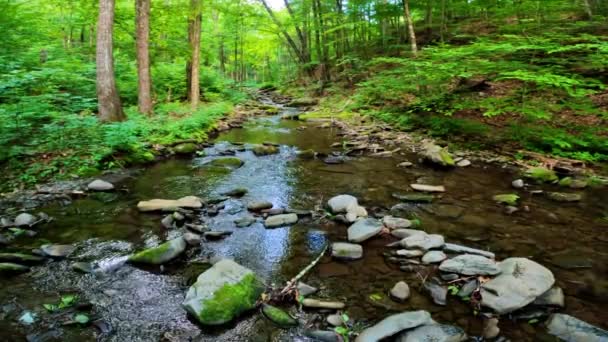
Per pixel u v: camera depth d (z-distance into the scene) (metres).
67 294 3.37
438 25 18.17
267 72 41.22
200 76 18.75
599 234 4.70
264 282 3.62
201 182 6.74
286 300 3.34
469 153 8.76
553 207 5.62
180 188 6.39
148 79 11.05
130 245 4.33
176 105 13.31
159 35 15.30
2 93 7.16
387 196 6.14
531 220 5.15
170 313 3.15
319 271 3.85
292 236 4.66
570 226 4.95
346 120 13.41
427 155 8.05
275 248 4.35
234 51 31.27
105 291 3.44
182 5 13.83
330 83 20.22
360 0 16.67
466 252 4.14
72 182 6.33
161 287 3.54
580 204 5.73
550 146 8.43
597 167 7.38
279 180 6.95
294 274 3.79
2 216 5.01
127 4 14.66
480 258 3.76
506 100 9.76
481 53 8.91
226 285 3.25
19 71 7.18
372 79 14.16
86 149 7.32
